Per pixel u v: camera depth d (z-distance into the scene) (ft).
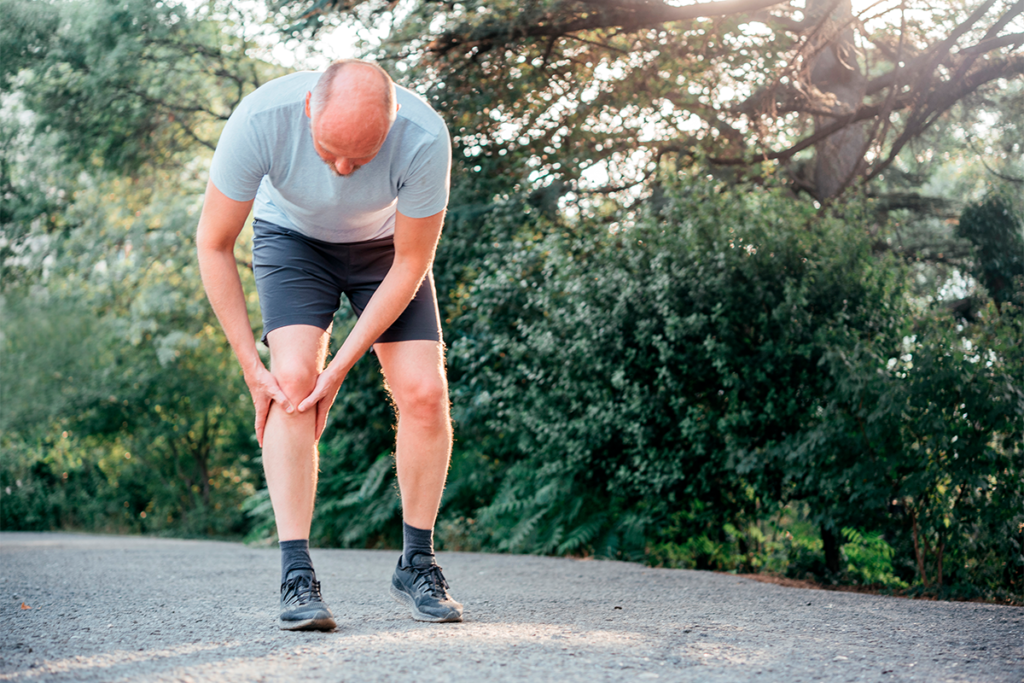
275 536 31.99
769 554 20.33
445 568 17.51
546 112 29.14
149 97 38.11
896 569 16.53
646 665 6.29
